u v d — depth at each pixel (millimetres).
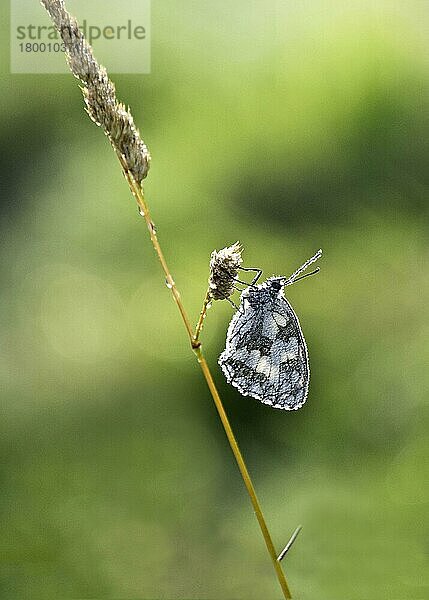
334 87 788
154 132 809
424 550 535
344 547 550
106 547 627
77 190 804
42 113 838
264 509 628
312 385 693
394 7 805
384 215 770
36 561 619
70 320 748
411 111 785
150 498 661
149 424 708
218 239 756
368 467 627
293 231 769
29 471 691
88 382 730
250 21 835
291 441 674
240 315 379
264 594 563
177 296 354
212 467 683
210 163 781
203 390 704
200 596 580
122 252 772
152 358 715
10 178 825
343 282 740
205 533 634
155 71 829
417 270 742
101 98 351
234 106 804
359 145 781
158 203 768
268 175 779
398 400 662
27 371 746
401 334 702
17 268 793
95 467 688
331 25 806
